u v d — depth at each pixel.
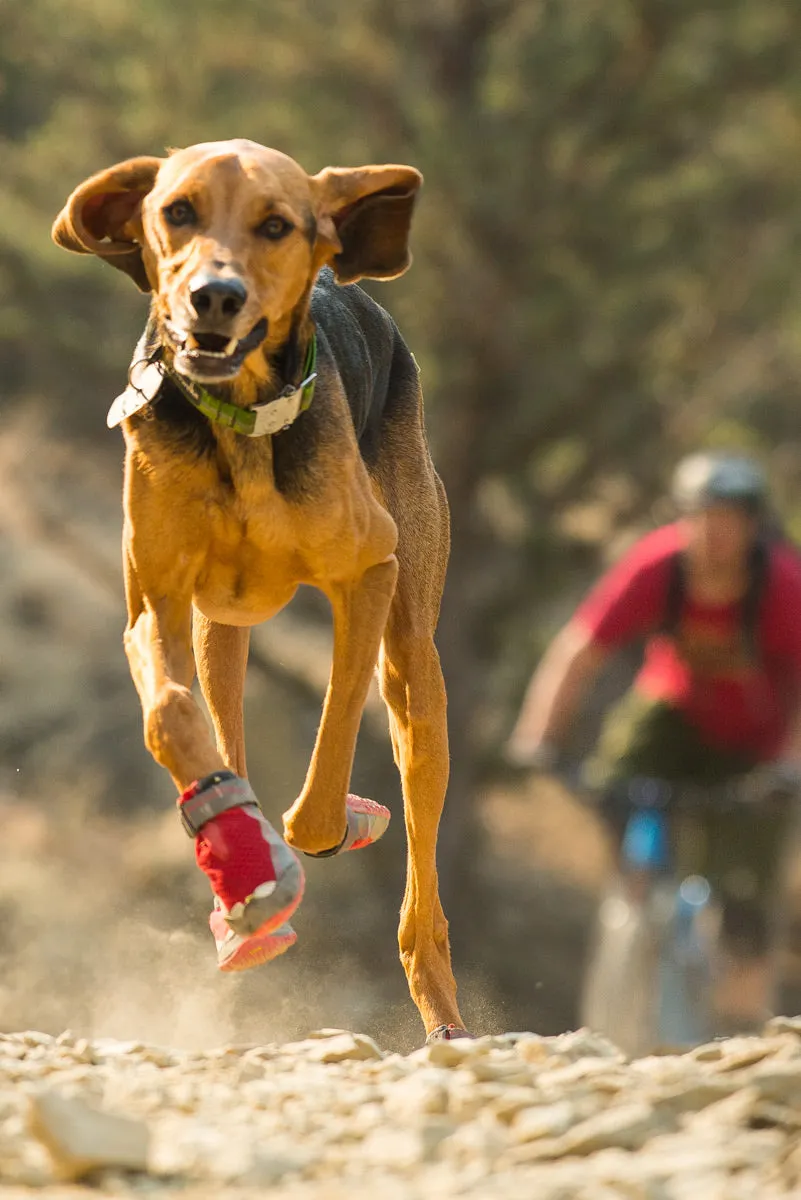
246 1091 4.10
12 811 19.38
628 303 15.80
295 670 17.70
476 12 16.12
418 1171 3.43
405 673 5.63
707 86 15.39
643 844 9.43
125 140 16.45
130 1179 3.38
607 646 9.64
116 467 18.34
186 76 15.68
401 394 5.84
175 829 18.89
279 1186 3.37
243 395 4.89
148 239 4.93
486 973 17.94
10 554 23.62
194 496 4.91
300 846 5.18
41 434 18.33
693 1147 3.47
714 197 15.74
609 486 17.31
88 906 16.62
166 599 5.01
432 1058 4.49
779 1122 3.62
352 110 15.84
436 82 16.09
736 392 17.61
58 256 15.62
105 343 16.28
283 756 18.05
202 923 16.22
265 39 15.57
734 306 16.41
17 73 16.75
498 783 17.61
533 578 16.92
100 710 21.64
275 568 5.10
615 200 15.58
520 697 16.95
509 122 15.34
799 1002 16.92
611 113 15.48
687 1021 9.25
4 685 21.70
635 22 15.30
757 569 9.30
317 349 5.16
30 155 16.44
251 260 4.72
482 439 16.34
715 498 9.16
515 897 19.75
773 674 9.48
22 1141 3.60
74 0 15.62
